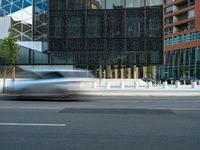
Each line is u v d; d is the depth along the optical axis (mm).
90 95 24391
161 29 47656
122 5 48031
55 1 48562
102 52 48094
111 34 48125
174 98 23391
